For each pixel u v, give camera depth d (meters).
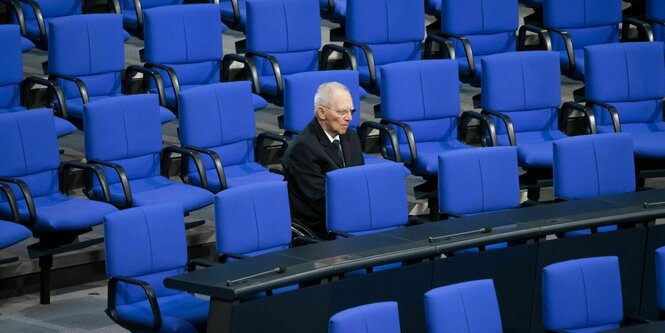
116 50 27.12
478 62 29.86
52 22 26.23
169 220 19.62
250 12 28.33
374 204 21.47
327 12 30.86
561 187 23.45
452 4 29.91
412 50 29.67
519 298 20.83
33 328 21.16
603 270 18.41
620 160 23.80
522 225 20.70
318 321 18.33
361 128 25.67
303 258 18.56
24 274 22.94
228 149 25.34
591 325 18.39
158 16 27.52
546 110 27.50
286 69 28.80
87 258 23.73
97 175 22.88
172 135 27.86
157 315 18.22
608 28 31.42
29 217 21.84
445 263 19.78
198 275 17.56
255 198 20.19
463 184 22.44
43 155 23.23
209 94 24.95
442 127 26.75
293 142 22.50
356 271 20.72
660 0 31.81
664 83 28.44
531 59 27.25
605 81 28.08
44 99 27.61
